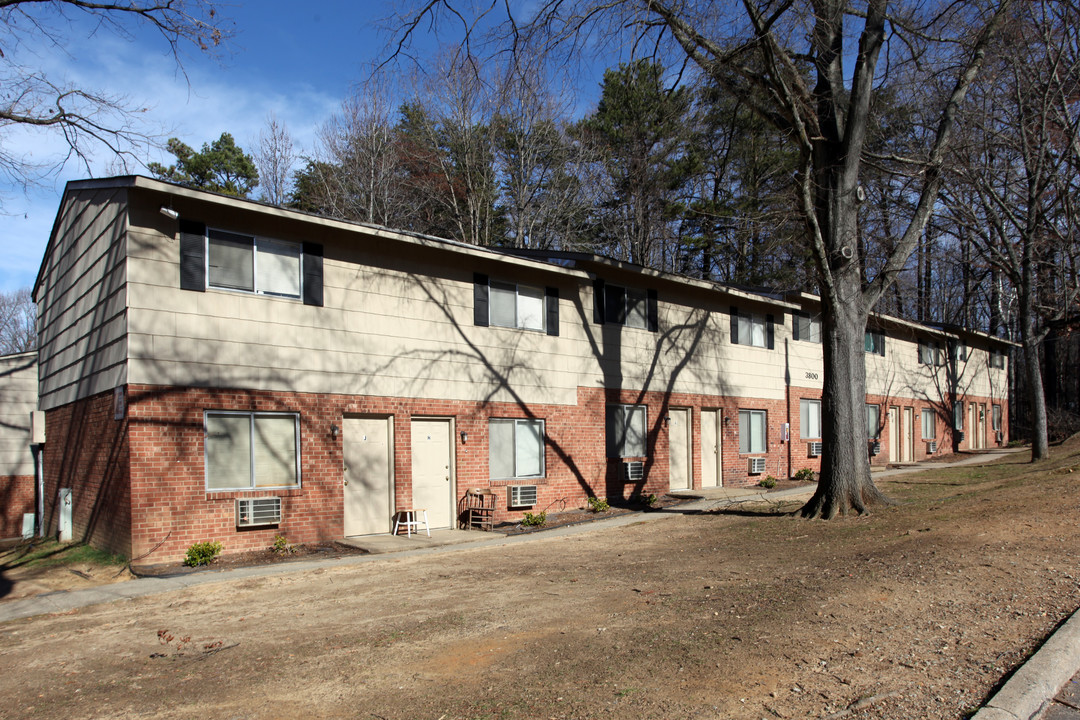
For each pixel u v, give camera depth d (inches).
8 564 500.7
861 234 994.7
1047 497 481.1
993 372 1587.1
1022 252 1029.8
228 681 235.6
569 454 707.4
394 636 276.7
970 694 193.8
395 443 567.8
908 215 917.8
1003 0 571.8
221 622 315.9
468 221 1306.6
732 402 911.0
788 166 974.4
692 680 209.9
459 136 1290.6
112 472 469.1
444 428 609.9
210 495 468.4
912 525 455.5
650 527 576.4
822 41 539.5
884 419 1173.7
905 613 266.4
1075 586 286.5
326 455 525.0
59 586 408.8
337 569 429.1
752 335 957.2
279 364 504.1
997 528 404.8
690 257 1349.7
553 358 699.4
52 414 648.4
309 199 1339.8
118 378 456.8
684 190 1294.3
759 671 214.5
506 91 550.9
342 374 537.6
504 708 197.8
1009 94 881.5
